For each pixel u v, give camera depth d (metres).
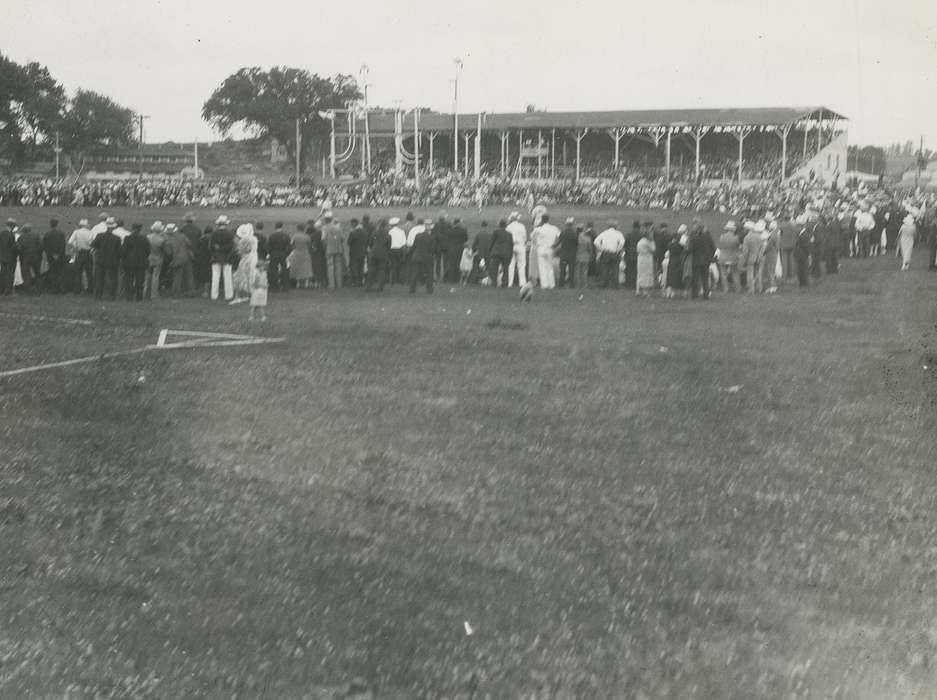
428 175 84.94
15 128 96.81
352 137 93.31
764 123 81.94
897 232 48.75
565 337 21.42
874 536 9.83
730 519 10.29
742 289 32.41
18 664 7.23
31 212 60.47
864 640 7.66
